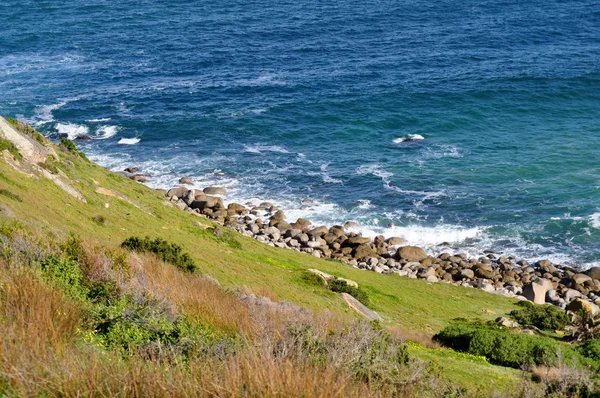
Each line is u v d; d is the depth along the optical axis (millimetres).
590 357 25078
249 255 42688
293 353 10969
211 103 91750
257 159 74062
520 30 125625
